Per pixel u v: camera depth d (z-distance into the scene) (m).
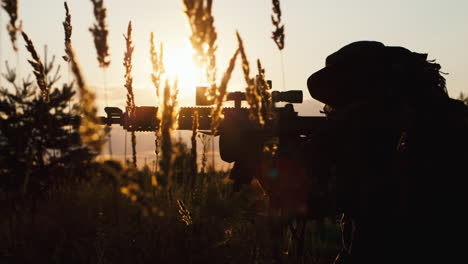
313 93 2.72
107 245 2.38
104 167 1.24
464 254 2.20
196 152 1.79
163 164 1.28
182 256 2.26
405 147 2.30
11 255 2.90
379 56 2.49
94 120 1.03
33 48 2.29
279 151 2.56
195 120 1.79
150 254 2.24
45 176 3.86
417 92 2.37
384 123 2.33
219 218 2.90
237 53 1.46
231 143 3.11
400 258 2.28
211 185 3.09
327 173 2.46
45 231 3.48
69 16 2.28
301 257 2.75
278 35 1.61
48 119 2.69
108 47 1.35
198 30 1.21
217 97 1.46
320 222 2.70
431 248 2.23
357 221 2.45
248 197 3.40
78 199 4.06
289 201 2.44
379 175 2.34
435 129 2.25
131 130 2.03
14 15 1.88
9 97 4.74
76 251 3.19
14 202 3.36
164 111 1.31
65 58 2.27
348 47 2.62
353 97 2.56
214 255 2.49
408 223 2.26
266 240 2.45
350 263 2.46
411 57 2.51
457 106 2.36
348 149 2.42
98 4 1.32
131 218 2.25
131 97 2.14
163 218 1.98
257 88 1.56
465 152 2.22
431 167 2.24
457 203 2.21
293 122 2.99
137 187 1.26
